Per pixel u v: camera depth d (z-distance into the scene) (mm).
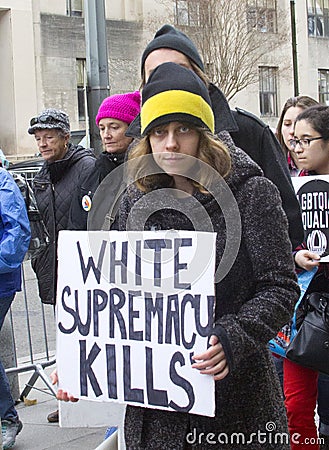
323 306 3707
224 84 28062
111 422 2814
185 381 2461
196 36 27969
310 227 3967
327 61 36906
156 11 29047
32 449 5055
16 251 4801
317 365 3680
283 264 2512
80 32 28734
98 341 2604
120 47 28891
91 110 8969
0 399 5004
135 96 4543
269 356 2627
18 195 4887
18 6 27625
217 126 3371
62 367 2672
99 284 2592
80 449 5027
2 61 28203
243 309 2480
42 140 5457
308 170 4168
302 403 3859
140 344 2529
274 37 31500
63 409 2809
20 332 8484
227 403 2543
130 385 2551
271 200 2531
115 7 28875
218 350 2389
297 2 35156
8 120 28234
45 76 28172
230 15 28094
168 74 2504
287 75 32906
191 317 2451
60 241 2656
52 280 5566
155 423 2596
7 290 4961
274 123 33344
